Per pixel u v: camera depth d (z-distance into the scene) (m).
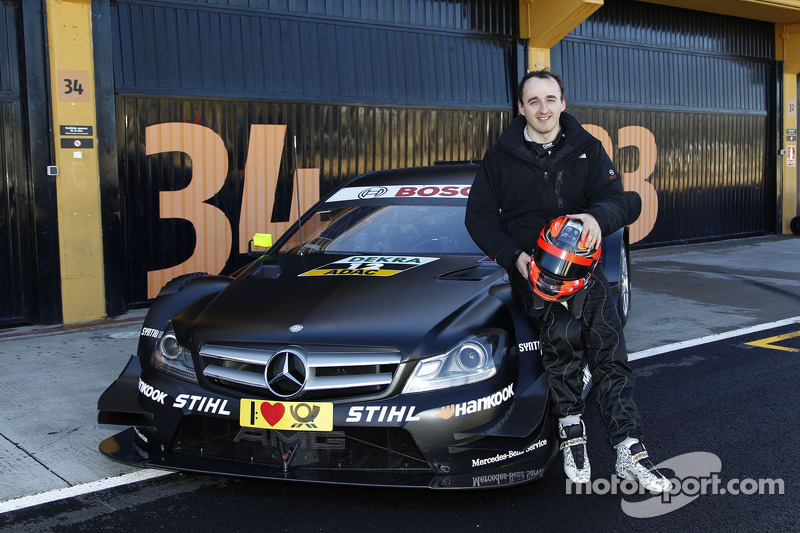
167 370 3.06
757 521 2.72
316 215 4.39
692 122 12.73
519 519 2.77
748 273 9.37
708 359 5.11
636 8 11.80
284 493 3.04
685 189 12.75
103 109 6.89
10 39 6.55
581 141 2.88
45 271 6.72
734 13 12.77
